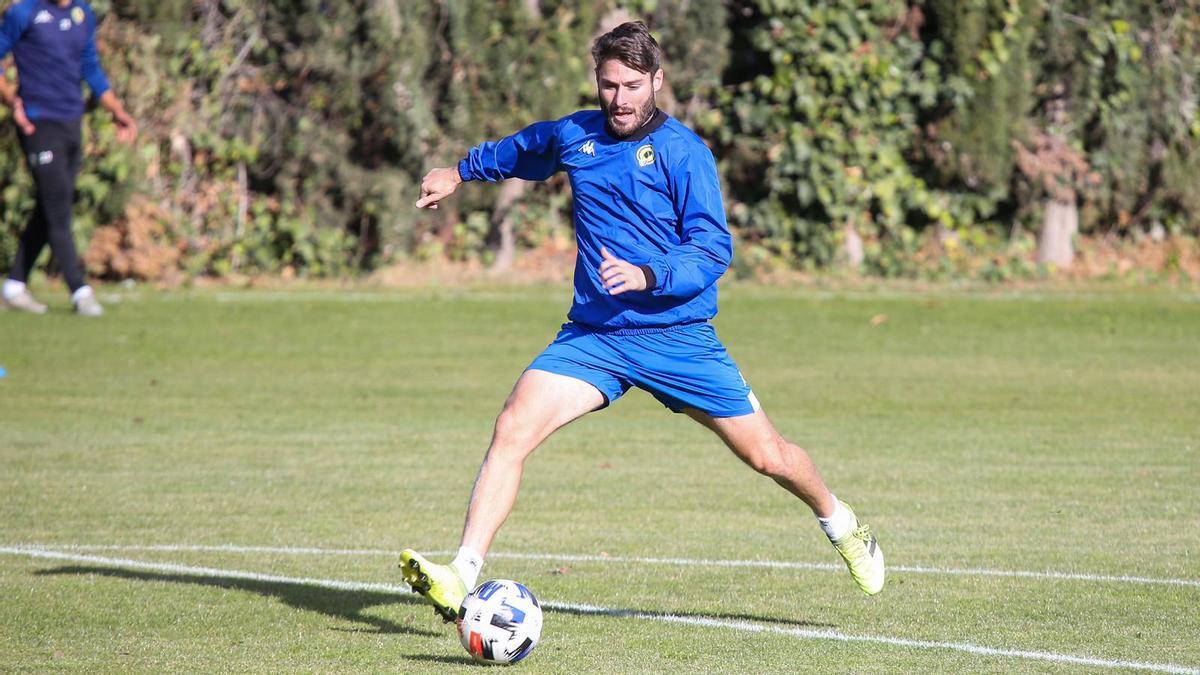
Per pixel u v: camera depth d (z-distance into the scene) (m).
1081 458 35.66
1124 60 75.62
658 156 20.11
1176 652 19.69
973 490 31.89
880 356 54.22
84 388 45.56
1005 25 73.75
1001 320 64.19
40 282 71.19
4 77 59.53
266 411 42.31
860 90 74.81
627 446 37.78
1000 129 74.38
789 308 67.31
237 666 18.88
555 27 72.81
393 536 27.48
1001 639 20.42
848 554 21.77
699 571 24.83
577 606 22.45
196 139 71.81
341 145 73.00
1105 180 77.69
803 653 19.66
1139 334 60.44
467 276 76.06
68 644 19.95
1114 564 25.17
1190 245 80.75
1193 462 35.12
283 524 28.41
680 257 19.31
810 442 37.84
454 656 19.50
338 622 21.38
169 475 33.22
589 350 20.47
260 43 72.25
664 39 74.69
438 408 43.16
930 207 76.31
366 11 71.06
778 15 74.12
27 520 28.52
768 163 76.56
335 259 75.06
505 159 21.61
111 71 69.50
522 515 29.48
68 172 58.81
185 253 72.94
